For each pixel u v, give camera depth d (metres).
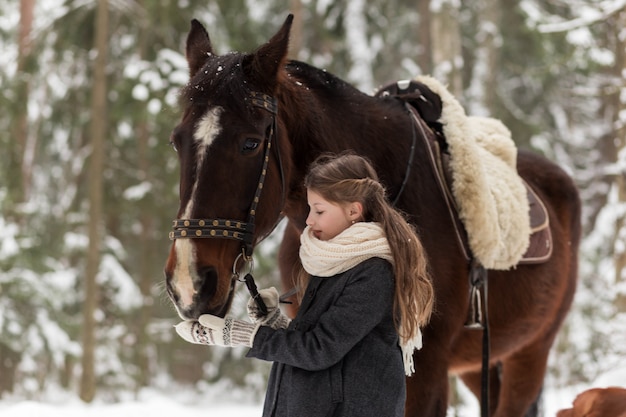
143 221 18.14
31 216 16.20
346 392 2.89
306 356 2.85
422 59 19.30
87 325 14.35
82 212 17.47
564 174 5.93
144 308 17.39
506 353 5.09
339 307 2.88
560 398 11.08
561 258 5.39
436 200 4.31
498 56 20.11
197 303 3.23
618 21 13.59
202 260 3.27
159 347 18.44
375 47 19.31
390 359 2.94
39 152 19.16
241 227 3.39
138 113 14.58
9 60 15.77
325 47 19.50
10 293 14.55
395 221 2.99
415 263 2.97
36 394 15.90
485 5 18.17
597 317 13.88
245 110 3.46
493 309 4.68
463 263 4.33
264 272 16.16
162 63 14.82
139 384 16.98
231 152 3.39
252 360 19.23
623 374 8.45
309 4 18.92
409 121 4.41
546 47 17.72
